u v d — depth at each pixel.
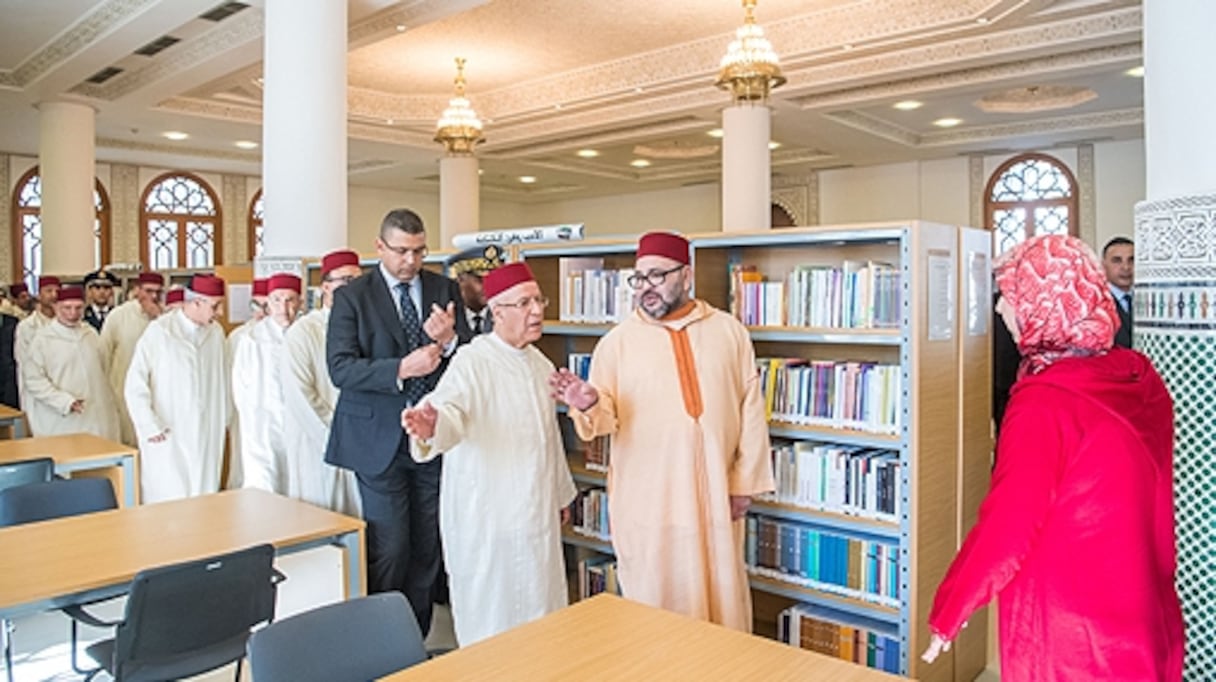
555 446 3.27
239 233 14.54
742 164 8.70
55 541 3.01
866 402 3.37
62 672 3.83
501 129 11.51
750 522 3.65
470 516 3.11
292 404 4.03
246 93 9.93
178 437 5.23
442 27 8.36
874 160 13.10
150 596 2.62
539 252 4.31
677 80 9.11
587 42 8.88
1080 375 1.95
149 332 5.25
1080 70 7.86
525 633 2.12
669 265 3.11
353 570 3.24
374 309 3.54
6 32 7.54
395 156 12.41
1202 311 2.57
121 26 6.95
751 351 3.25
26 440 5.21
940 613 1.95
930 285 3.21
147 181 13.57
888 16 7.74
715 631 2.13
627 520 3.11
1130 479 1.87
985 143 11.75
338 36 5.39
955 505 3.44
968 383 3.50
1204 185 2.59
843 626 3.41
